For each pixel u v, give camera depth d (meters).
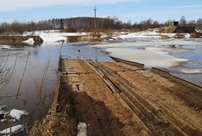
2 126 10.14
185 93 14.23
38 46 51.06
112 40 65.69
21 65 25.20
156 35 79.31
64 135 8.37
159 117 10.82
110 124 10.06
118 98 13.15
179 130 9.50
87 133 9.23
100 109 11.70
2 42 58.53
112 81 17.17
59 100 12.39
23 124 10.12
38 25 105.12
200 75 19.80
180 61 26.36
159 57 29.42
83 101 12.82
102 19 119.88
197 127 9.95
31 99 13.41
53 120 8.84
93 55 33.97
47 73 20.92
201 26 96.88
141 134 9.16
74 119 10.20
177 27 86.81
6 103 12.81
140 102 12.72
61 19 124.56
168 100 13.05
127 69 21.89
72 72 20.70
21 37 62.75
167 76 18.31
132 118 10.46
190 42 52.81
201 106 12.18
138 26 119.12
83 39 67.06
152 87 15.58
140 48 40.66
